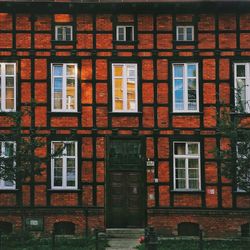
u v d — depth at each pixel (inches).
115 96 1020.5
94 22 1027.9
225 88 1016.9
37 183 1001.5
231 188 1000.2
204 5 1018.7
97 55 1023.0
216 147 914.1
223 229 992.2
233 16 1028.5
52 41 1021.8
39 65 1019.9
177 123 1013.2
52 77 1021.8
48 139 1005.2
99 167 1008.2
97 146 1010.7
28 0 1015.6
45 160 914.1
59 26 1028.5
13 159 871.1
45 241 890.7
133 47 1023.6
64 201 1000.2
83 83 1018.7
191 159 1009.5
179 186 1007.0
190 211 994.7
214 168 1004.6
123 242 921.5
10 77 1020.5
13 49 1019.3
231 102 1013.2
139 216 1001.5
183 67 1025.5
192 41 1023.0
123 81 1021.8
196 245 863.7
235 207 996.6
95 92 1018.1
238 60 1019.9
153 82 1018.7
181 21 1029.8
